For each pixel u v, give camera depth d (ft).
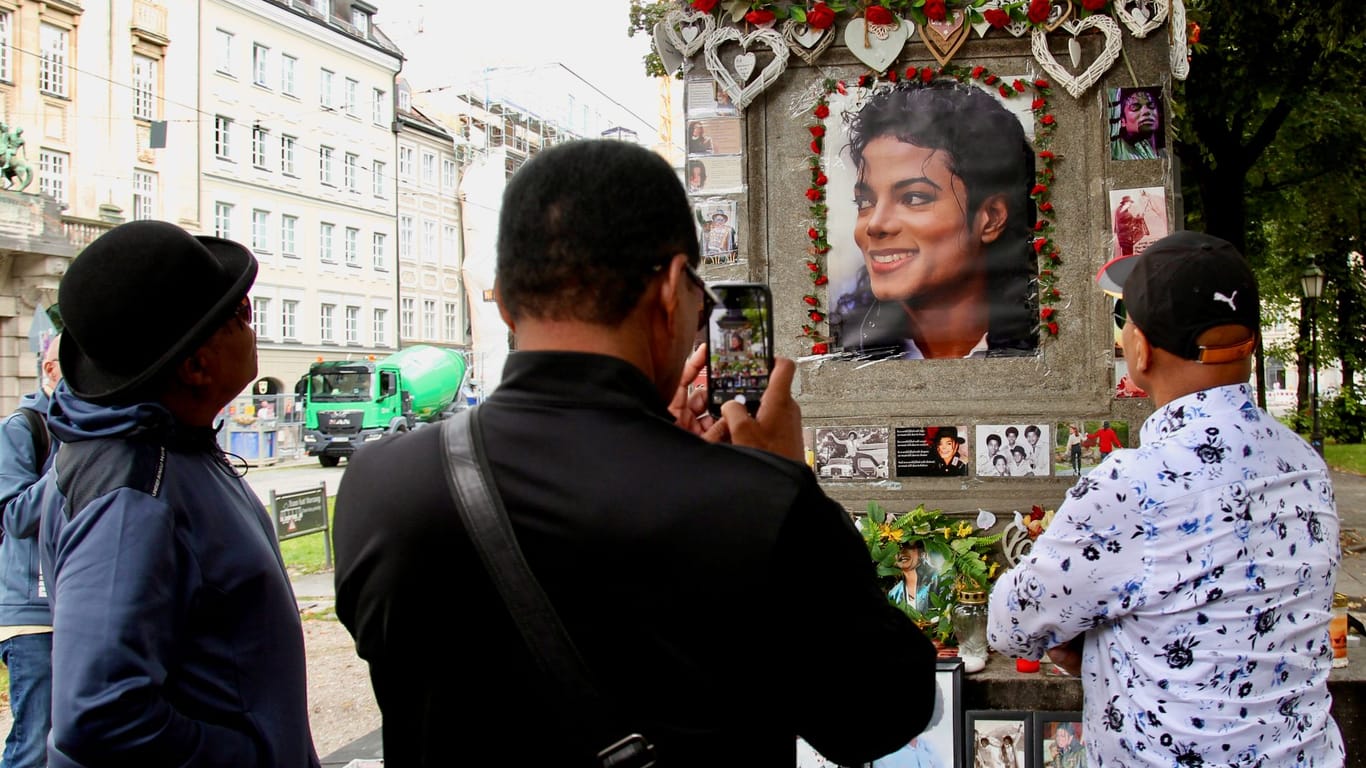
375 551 3.68
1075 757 10.05
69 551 5.32
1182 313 5.42
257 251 112.68
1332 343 73.00
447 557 3.57
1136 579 5.24
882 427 12.59
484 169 63.93
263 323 113.70
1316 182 48.85
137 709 4.97
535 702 3.46
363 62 128.67
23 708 10.12
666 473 3.46
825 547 3.55
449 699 3.62
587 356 3.69
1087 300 12.41
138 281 5.71
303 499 29.99
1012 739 10.14
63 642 5.06
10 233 76.33
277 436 83.10
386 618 3.67
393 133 134.31
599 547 3.38
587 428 3.59
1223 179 38.70
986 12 12.41
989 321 12.57
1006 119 12.54
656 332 3.89
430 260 143.02
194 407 6.14
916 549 11.82
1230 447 5.25
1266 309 80.79
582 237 3.67
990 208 12.56
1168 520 5.17
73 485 5.52
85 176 93.04
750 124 12.99
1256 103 37.70
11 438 10.53
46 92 90.22
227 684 5.68
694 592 3.33
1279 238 62.95
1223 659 5.07
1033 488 12.26
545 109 151.64
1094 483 5.39
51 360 10.96
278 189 115.24
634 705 3.38
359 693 18.04
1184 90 35.04
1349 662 10.18
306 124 119.14
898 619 3.90
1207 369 5.47
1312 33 33.65
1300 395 78.54
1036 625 5.61
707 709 3.38
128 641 5.05
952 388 12.59
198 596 5.63
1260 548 5.12
